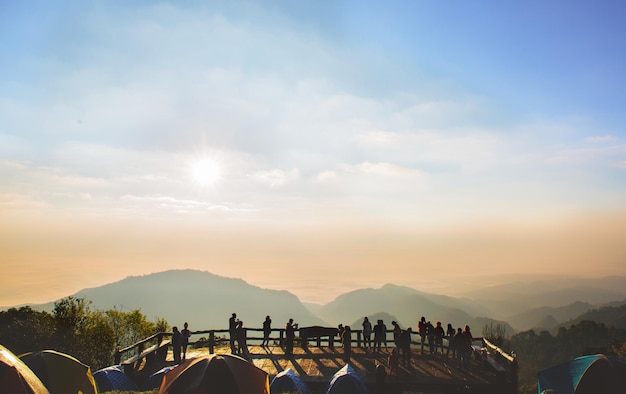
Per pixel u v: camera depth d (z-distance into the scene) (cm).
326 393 2050
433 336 2959
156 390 2089
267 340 3197
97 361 4906
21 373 1288
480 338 3048
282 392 2169
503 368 2439
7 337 4216
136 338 5662
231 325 3055
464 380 2434
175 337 2723
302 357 2883
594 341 14575
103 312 5638
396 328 2741
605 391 1947
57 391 1719
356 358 2866
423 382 2388
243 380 1603
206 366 1598
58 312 4966
